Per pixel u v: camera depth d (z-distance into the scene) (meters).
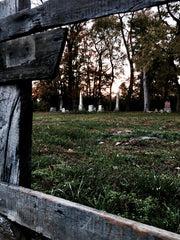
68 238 1.08
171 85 29.39
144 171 2.60
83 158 3.27
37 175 2.40
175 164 3.01
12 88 1.41
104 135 5.68
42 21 1.21
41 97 31.03
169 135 5.19
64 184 2.13
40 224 1.20
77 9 1.08
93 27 26.86
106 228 0.95
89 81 32.41
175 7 18.08
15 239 1.35
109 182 2.23
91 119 11.00
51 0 1.17
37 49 1.21
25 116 1.41
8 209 1.38
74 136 5.36
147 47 18.00
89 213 1.00
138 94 37.47
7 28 1.39
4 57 1.41
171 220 1.50
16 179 1.39
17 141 1.38
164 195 1.95
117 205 1.78
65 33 1.09
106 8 0.99
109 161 3.02
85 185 2.17
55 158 3.14
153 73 27.14
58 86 29.25
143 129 6.71
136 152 3.71
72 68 28.58
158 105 33.19
